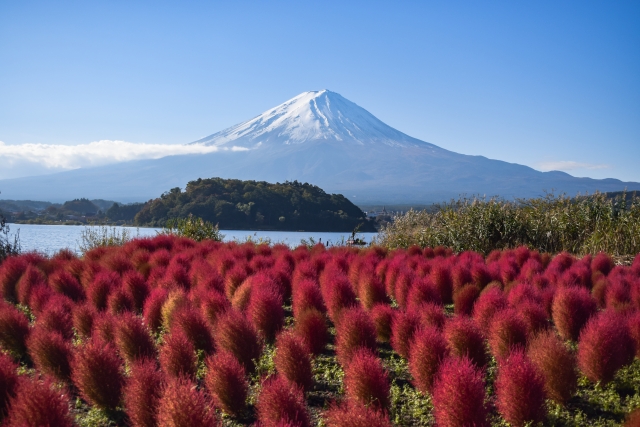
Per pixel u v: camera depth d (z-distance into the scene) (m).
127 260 13.73
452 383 5.09
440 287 11.65
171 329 7.94
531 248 17.86
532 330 8.01
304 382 6.43
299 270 12.30
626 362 7.15
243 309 9.90
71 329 8.41
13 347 7.94
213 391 5.92
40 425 4.74
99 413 6.06
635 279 11.46
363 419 4.64
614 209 17.50
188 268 13.70
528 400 5.43
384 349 8.27
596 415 6.01
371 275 11.10
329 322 9.97
